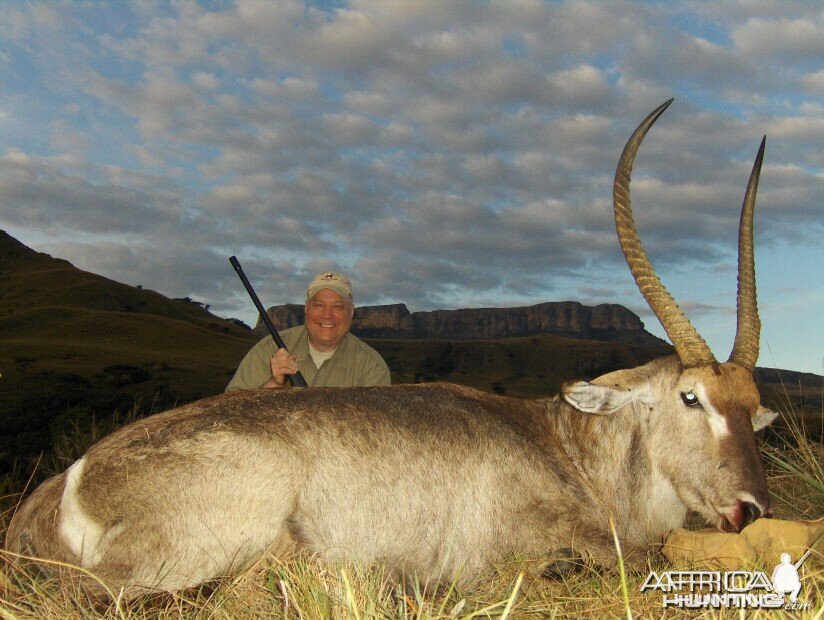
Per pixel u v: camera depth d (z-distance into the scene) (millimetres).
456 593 1676
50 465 3395
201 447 1627
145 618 1459
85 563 1564
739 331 1909
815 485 2328
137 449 1622
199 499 1592
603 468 1941
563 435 2000
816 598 1459
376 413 1776
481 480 1791
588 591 1598
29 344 40812
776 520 1688
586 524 1844
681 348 1815
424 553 1736
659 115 1873
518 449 1860
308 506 1664
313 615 1377
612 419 1948
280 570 1539
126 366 32875
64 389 23641
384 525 1707
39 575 1584
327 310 2660
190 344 47312
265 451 1646
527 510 1812
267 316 2748
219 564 1590
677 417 1828
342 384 2744
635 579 1679
